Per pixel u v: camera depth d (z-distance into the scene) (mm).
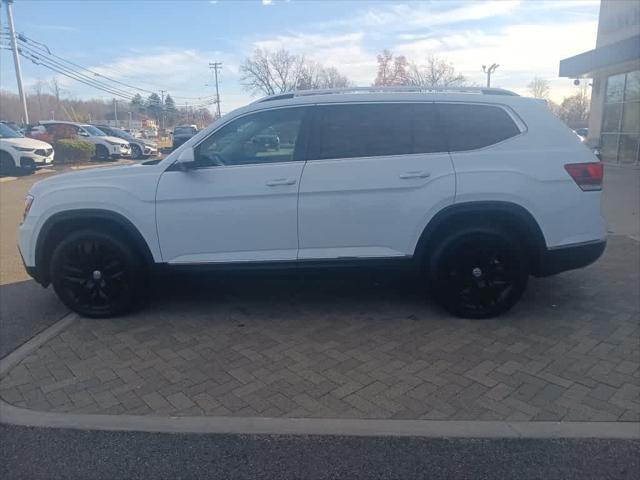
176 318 4766
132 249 4602
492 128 4422
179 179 4438
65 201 4508
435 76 51219
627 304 4848
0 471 2738
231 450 2871
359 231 4391
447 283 4484
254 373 3727
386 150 4391
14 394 3496
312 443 2912
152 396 3443
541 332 4293
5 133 18672
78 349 4156
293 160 4422
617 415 3111
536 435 2934
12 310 5059
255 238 4445
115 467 2760
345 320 4645
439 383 3529
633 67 17156
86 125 26266
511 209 4289
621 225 8289
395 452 2822
